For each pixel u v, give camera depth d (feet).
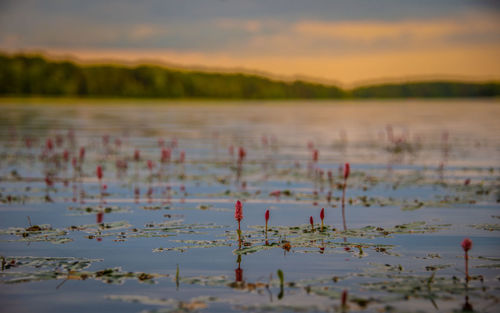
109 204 35.88
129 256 22.71
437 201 37.01
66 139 93.15
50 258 22.16
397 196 39.70
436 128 137.69
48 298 17.67
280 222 30.19
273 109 313.73
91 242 25.12
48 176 50.37
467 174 52.90
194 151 78.64
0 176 50.03
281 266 21.16
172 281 19.33
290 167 59.11
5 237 26.09
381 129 135.54
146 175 51.70
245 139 101.86
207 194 40.40
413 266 21.09
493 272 20.12
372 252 23.32
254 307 16.56
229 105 400.06
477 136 109.09
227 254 23.00
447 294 17.56
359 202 36.99
